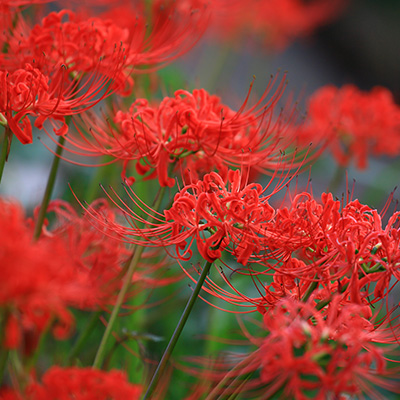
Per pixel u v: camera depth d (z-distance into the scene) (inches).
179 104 81.6
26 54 82.5
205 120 81.1
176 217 76.7
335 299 72.2
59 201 82.1
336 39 328.2
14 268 69.4
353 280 74.0
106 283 77.7
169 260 85.0
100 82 80.4
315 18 183.8
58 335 73.7
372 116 109.0
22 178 109.0
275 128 84.0
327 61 319.3
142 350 82.4
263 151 82.7
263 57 185.2
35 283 69.9
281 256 76.6
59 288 71.2
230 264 91.5
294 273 75.2
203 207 75.9
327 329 70.9
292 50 307.9
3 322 70.9
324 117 108.3
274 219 78.1
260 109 82.9
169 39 85.7
